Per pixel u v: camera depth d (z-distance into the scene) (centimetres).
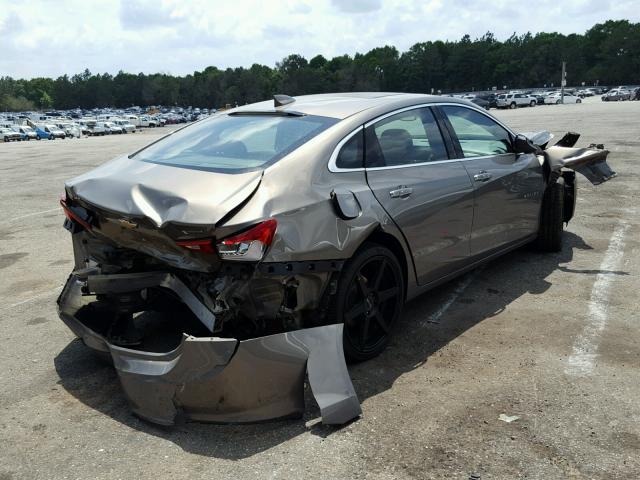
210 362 280
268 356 285
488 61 15788
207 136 380
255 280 290
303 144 337
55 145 3594
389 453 272
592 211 773
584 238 639
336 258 318
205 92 19025
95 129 6619
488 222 454
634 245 605
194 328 346
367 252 341
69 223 359
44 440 291
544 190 545
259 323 308
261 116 390
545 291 480
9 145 4181
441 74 16175
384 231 350
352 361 358
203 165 332
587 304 449
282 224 295
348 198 330
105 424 304
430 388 330
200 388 282
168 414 291
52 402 328
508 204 479
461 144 438
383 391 327
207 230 278
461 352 374
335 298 327
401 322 425
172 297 315
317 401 288
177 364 288
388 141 377
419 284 396
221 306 290
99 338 331
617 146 1480
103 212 311
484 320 425
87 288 358
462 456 269
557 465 261
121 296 329
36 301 497
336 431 290
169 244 293
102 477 261
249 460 269
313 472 260
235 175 310
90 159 2064
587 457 266
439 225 397
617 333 397
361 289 344
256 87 17950
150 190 307
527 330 405
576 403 311
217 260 285
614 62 14300
